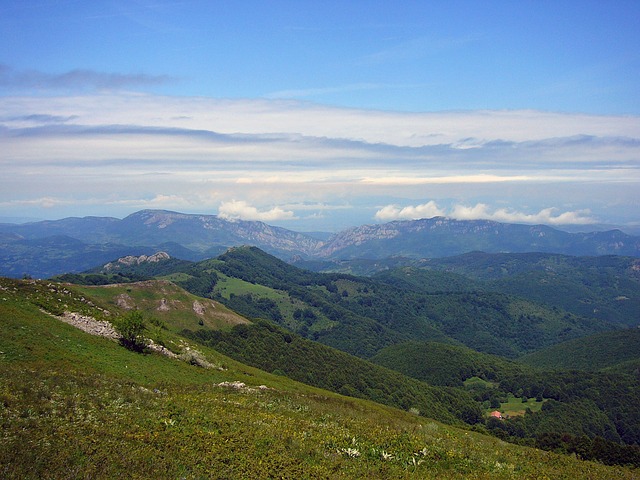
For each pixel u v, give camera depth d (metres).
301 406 38.22
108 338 57.38
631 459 53.06
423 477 22.92
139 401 29.06
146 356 55.81
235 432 25.48
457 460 26.31
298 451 23.70
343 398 77.19
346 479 21.14
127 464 19.03
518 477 25.25
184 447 21.91
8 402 23.88
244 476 19.97
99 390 30.30
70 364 41.41
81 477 17.48
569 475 27.91
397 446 27.25
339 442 26.58
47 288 67.31
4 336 42.22
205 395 36.97
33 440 19.88
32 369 34.66
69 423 23.03
